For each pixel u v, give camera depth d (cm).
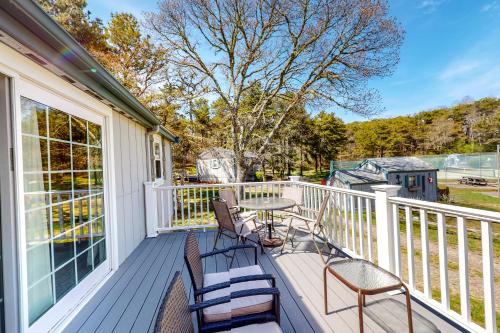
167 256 395
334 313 233
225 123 1495
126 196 413
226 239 463
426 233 233
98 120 336
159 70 1308
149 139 593
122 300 267
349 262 232
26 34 165
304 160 3080
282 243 425
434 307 224
